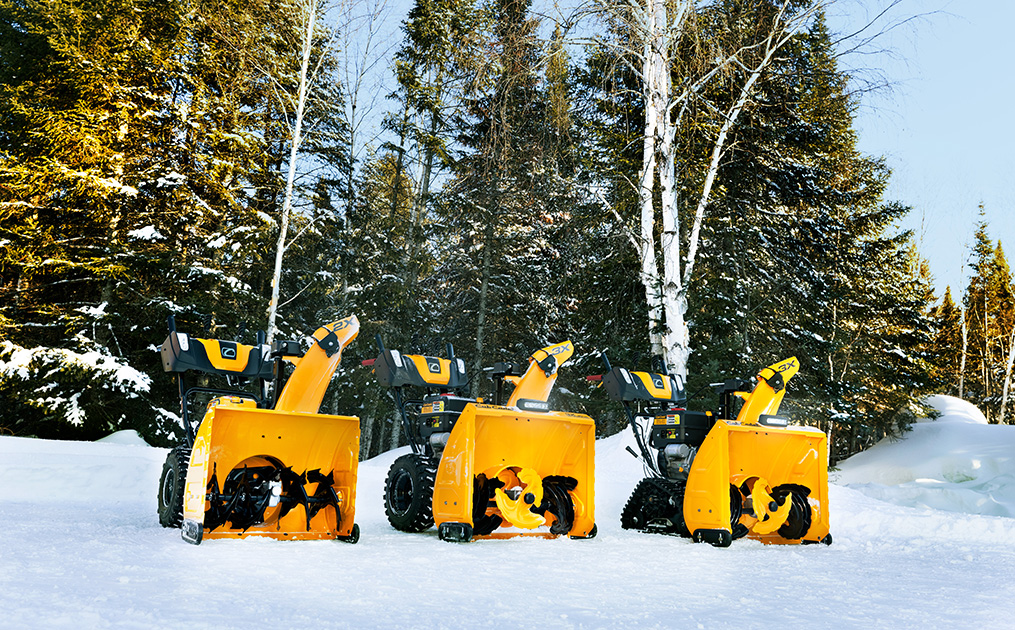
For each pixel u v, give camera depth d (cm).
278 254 1930
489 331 2925
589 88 1741
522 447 732
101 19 2106
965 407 3381
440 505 685
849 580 517
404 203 3105
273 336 1878
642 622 361
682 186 1855
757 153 1973
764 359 1981
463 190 2788
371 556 552
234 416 628
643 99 1784
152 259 1928
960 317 5197
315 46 2141
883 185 2391
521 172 2483
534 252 2877
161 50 2136
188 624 312
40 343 2022
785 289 2053
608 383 825
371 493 1084
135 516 786
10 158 2014
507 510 684
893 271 3006
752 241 2023
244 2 2178
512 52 1675
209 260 2130
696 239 1678
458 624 343
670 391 838
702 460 723
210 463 634
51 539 551
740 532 736
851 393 2242
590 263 1922
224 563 482
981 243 5106
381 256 2664
